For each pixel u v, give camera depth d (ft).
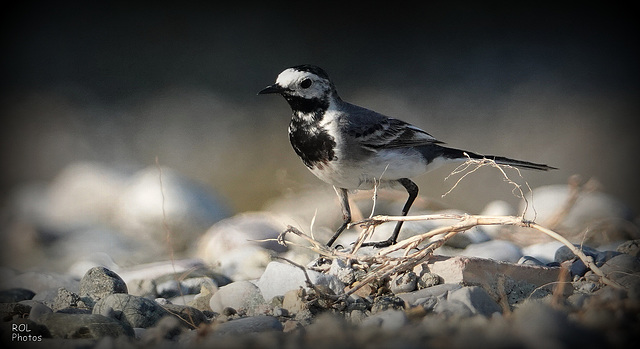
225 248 37.91
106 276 27.09
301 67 31.17
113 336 22.22
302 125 31.45
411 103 82.99
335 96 31.68
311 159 31.60
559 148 68.23
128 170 56.70
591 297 22.97
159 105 83.92
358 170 31.12
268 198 56.75
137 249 45.93
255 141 72.38
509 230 39.37
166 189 48.21
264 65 94.58
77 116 81.71
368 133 30.83
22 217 53.36
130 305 23.85
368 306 24.21
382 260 26.22
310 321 23.03
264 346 17.99
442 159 32.96
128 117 80.94
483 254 32.09
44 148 73.92
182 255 43.42
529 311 18.21
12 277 33.42
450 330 17.95
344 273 26.25
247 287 26.37
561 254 29.01
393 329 18.76
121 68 93.50
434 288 24.67
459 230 25.88
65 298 26.00
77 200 53.26
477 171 61.46
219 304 26.30
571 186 40.01
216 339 19.56
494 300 24.63
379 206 42.93
